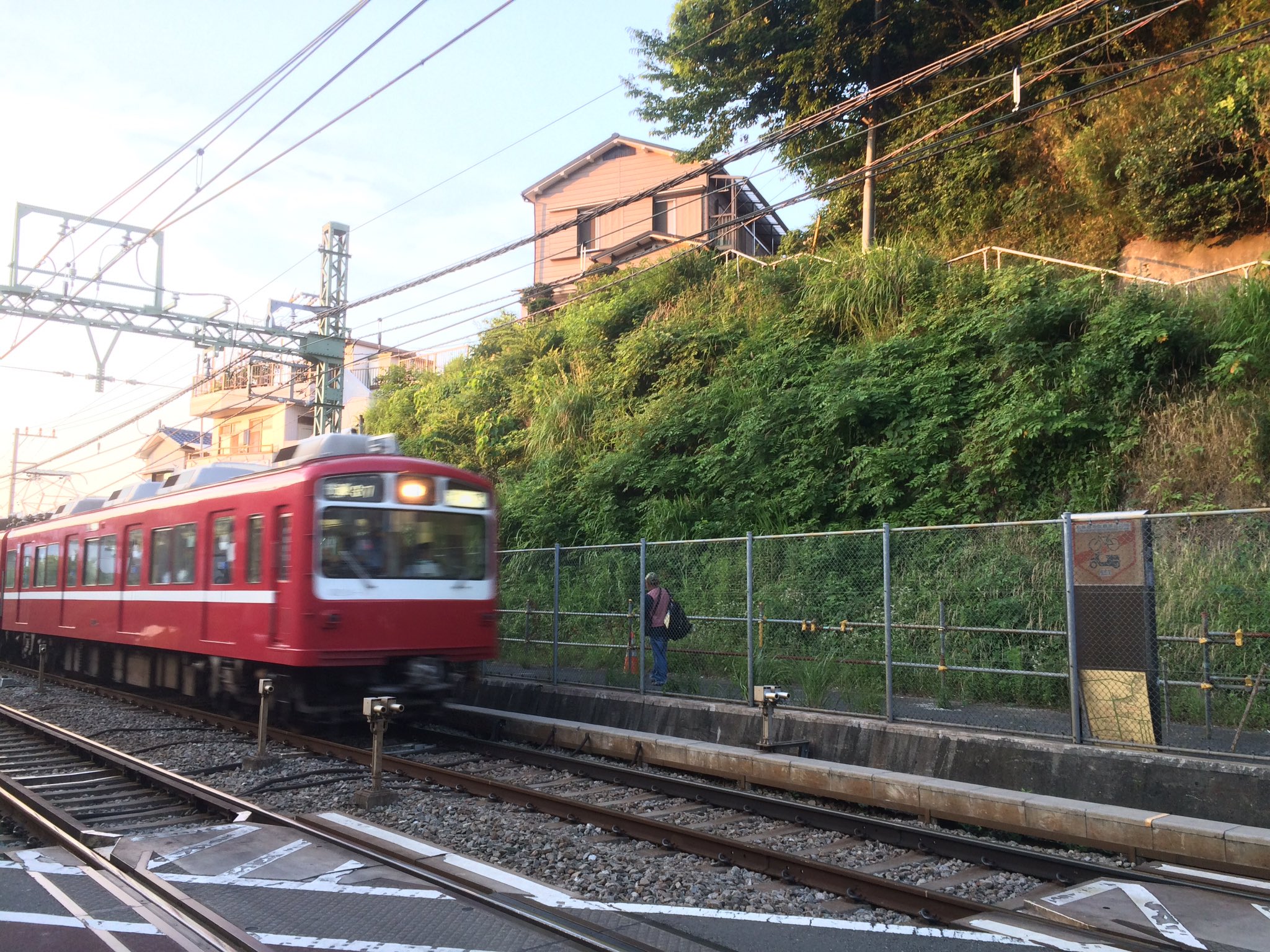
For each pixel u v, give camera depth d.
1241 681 8.11
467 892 5.61
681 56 22.30
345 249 21.56
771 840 7.11
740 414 16.48
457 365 28.50
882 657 10.13
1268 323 12.23
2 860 6.45
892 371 15.15
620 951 4.71
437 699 11.30
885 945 5.07
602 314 23.06
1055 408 12.73
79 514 18.17
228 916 5.26
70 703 15.27
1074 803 6.89
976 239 19.62
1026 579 10.38
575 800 8.14
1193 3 17.34
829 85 22.19
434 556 11.26
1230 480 11.32
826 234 23.48
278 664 10.63
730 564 12.30
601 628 12.84
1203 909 5.37
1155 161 15.82
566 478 18.80
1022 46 19.41
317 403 21.33
